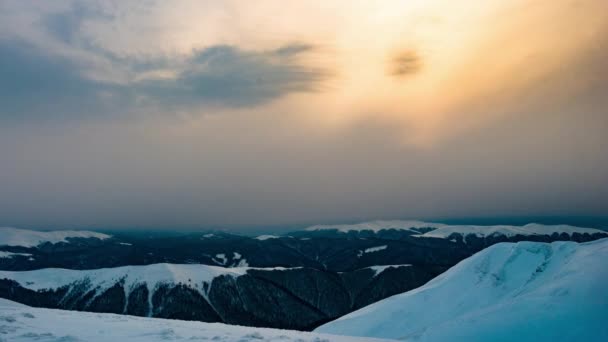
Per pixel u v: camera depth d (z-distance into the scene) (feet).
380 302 346.54
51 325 72.02
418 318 282.15
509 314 158.71
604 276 164.14
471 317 169.48
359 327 294.66
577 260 220.64
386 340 99.19
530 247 310.86
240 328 92.32
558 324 141.28
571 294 158.61
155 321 93.04
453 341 153.07
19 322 71.26
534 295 171.01
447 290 303.07
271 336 76.59
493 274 296.51
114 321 85.81
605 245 246.47
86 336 64.85
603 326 133.28
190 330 78.07
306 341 74.33
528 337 139.85
